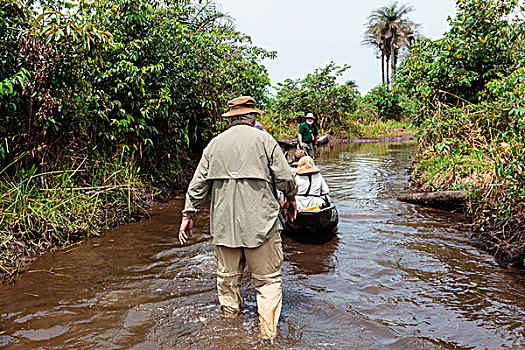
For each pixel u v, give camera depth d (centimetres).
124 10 711
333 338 298
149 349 286
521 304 350
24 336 303
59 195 553
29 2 575
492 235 495
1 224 467
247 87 1041
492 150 575
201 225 618
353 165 1330
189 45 859
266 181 310
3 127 507
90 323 323
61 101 562
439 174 788
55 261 462
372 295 373
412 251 490
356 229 589
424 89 969
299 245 523
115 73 683
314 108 2853
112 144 690
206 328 313
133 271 433
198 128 1017
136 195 674
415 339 296
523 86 569
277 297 311
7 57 508
